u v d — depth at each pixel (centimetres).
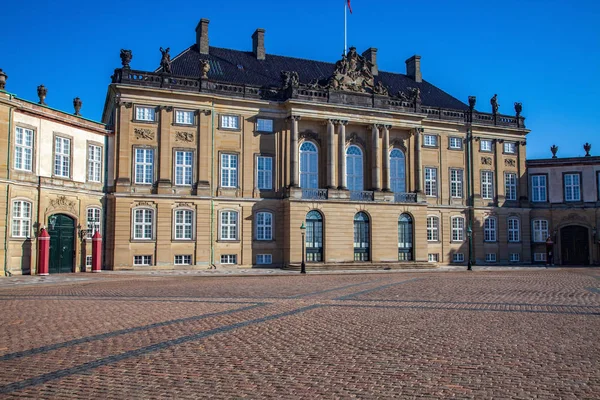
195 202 5497
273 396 1070
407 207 6197
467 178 6888
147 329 1775
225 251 5606
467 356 1397
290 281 3881
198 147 5544
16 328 1789
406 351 1455
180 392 1096
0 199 4222
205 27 6222
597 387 1127
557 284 3550
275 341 1587
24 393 1089
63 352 1442
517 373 1234
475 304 2433
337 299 2645
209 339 1614
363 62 6231
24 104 4453
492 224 6969
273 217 5806
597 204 7069
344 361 1348
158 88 5372
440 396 1071
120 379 1190
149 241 5294
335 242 5822
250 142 5766
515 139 7156
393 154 6419
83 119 5028
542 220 7281
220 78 5947
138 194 5281
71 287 3334
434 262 6278
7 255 4284
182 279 4106
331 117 5934
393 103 6262
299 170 5950
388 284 3566
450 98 7331
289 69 6569
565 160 7250
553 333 1706
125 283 3672
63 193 4812
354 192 6006
